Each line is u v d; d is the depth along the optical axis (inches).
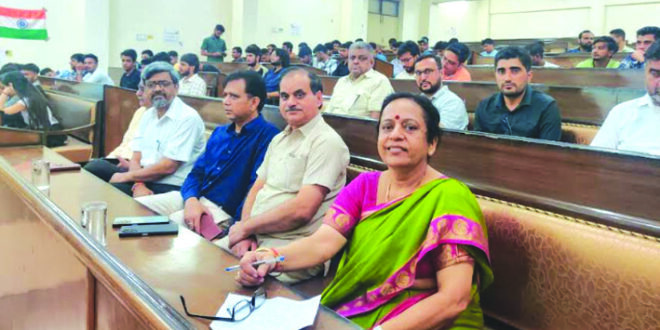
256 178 94.7
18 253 72.6
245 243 79.5
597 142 97.2
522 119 103.7
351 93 151.0
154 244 51.8
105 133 189.6
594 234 52.9
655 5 506.9
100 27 342.3
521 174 62.1
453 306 50.7
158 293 40.4
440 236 53.1
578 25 557.3
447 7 615.2
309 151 80.0
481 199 64.0
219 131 102.0
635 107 92.4
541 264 56.2
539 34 585.9
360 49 148.3
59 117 206.7
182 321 35.9
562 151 58.1
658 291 47.5
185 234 55.3
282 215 76.8
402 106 58.8
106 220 57.2
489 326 61.8
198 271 45.4
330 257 60.6
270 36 442.6
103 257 45.6
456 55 167.3
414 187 59.4
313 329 35.9
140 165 119.6
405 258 54.7
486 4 621.0
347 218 61.6
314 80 81.6
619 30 279.7
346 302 58.5
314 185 77.8
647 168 51.4
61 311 57.9
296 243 59.7
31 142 104.4
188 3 392.5
